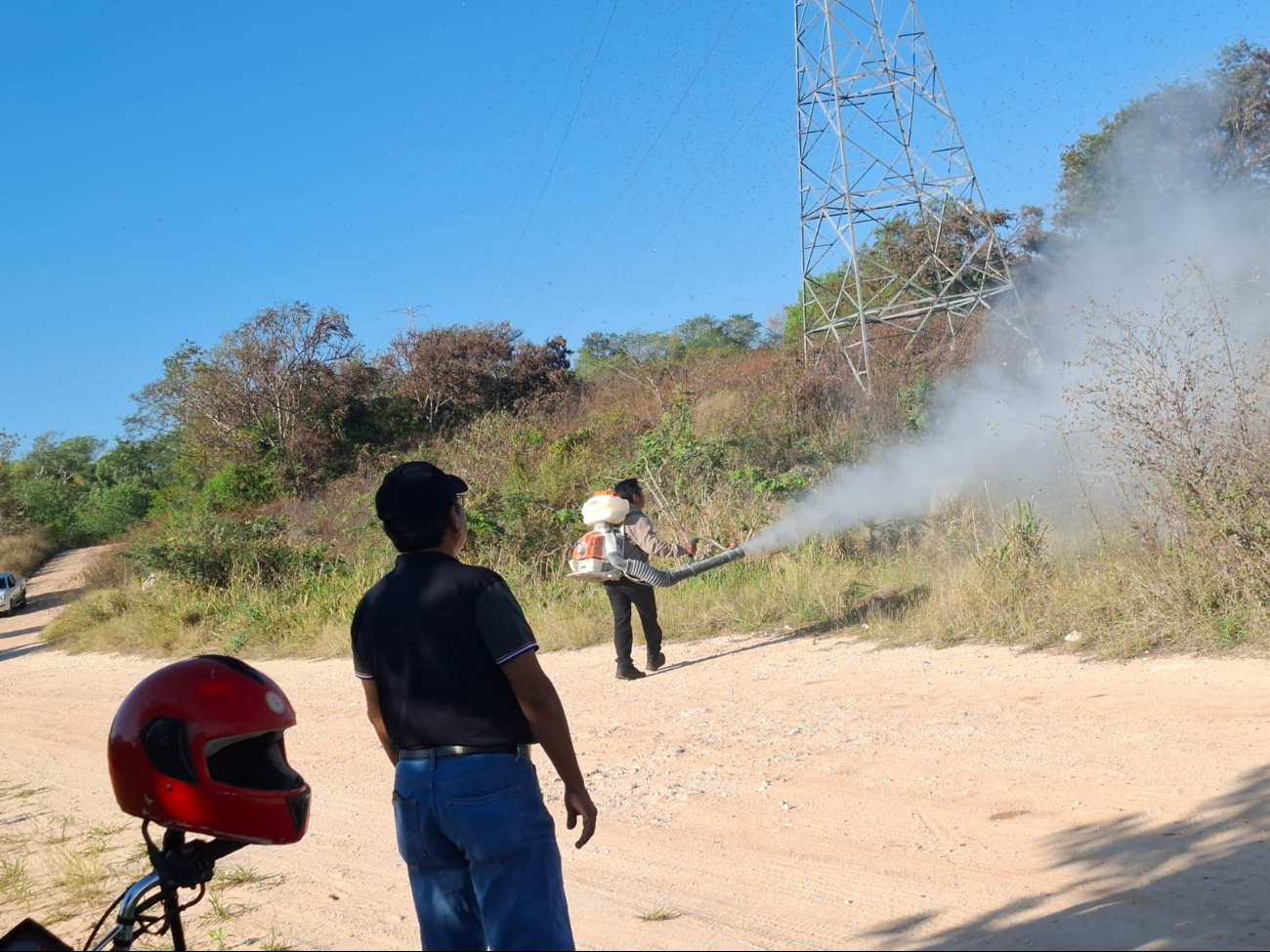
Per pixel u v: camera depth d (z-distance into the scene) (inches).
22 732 410.3
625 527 352.5
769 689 311.1
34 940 97.1
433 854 106.3
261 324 1409.9
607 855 190.9
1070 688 260.7
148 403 1521.9
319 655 529.0
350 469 1337.4
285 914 175.9
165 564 735.1
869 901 156.6
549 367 1433.3
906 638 342.0
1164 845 163.9
